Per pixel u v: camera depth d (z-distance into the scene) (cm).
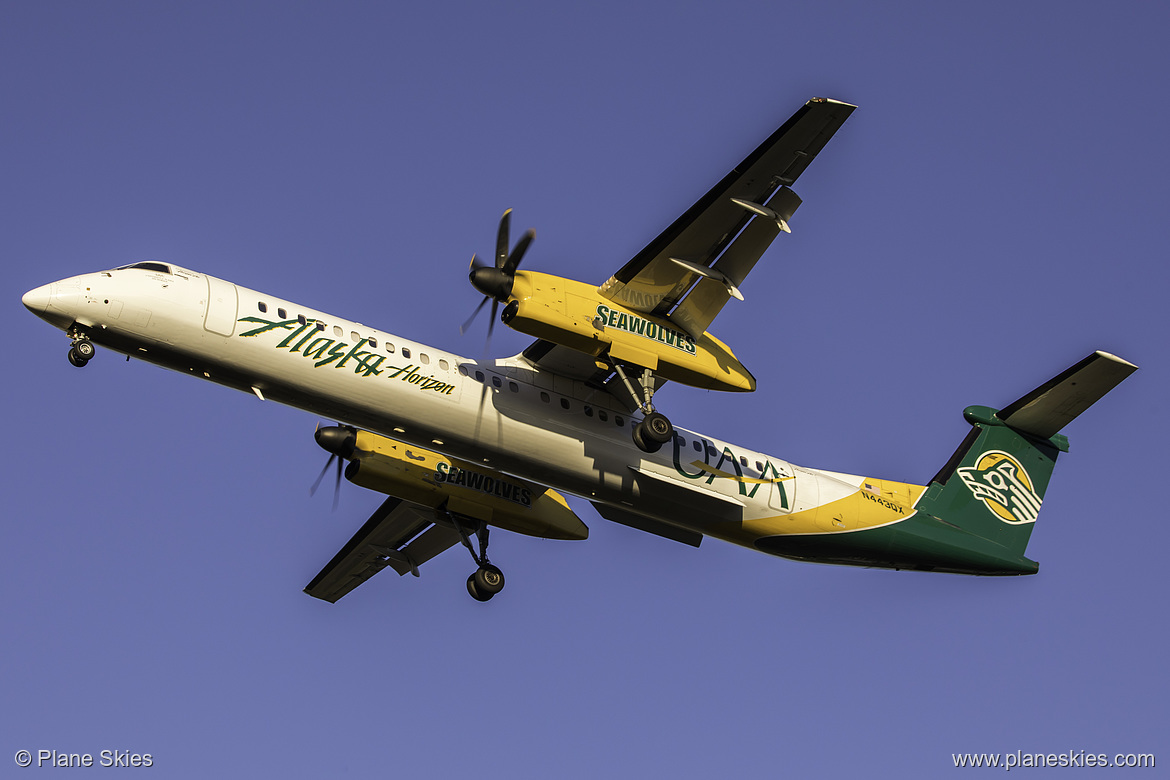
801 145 6438
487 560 8094
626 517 8012
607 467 7456
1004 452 8775
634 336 6944
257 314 6725
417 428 7075
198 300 6612
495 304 6950
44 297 6356
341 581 9144
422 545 8806
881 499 8412
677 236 6719
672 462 7656
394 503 8412
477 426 7125
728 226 6756
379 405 6944
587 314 6831
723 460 7912
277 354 6706
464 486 7956
